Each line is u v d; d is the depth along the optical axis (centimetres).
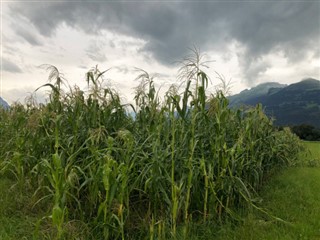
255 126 802
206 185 527
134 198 576
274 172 1030
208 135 600
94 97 621
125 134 469
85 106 625
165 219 497
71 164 526
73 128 606
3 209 564
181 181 488
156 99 630
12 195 636
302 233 511
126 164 483
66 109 637
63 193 433
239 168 642
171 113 513
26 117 768
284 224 552
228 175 627
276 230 518
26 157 661
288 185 853
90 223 484
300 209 639
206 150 605
